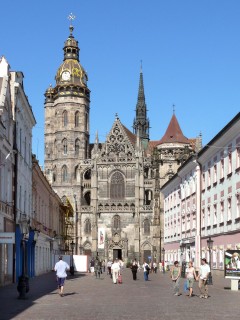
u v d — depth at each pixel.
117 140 155.88
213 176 66.75
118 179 153.88
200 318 22.94
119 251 150.62
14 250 51.78
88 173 161.62
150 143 195.88
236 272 42.56
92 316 23.48
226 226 60.19
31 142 66.69
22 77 56.34
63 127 164.12
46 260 84.12
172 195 100.75
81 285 50.34
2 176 47.03
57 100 166.00
